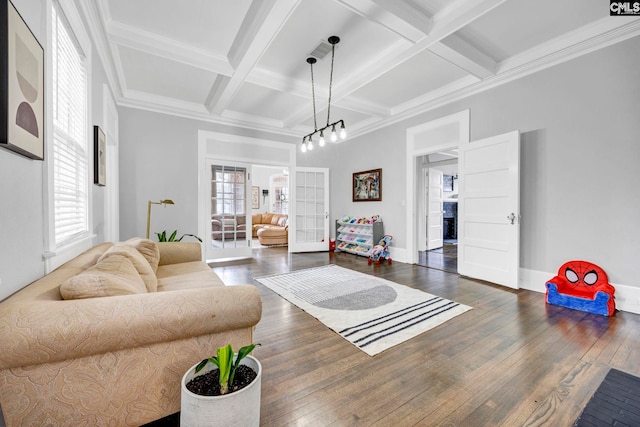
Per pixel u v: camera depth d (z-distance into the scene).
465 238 3.93
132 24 2.67
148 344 1.11
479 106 3.79
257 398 1.10
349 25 2.68
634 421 1.31
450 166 8.09
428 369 1.74
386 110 4.86
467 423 1.31
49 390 0.98
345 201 6.32
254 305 1.26
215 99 4.21
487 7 2.26
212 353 1.25
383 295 3.13
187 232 4.73
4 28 0.98
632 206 2.62
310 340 2.11
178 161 4.63
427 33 2.59
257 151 5.49
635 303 2.59
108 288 1.16
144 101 4.21
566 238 3.03
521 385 1.58
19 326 0.90
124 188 4.17
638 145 2.58
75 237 1.91
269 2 2.27
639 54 2.56
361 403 1.44
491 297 3.05
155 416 1.16
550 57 3.02
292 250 6.04
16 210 1.13
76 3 1.90
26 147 1.14
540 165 3.22
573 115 2.96
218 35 2.85
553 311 2.65
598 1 2.39
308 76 3.68
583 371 1.71
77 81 2.04
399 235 5.10
